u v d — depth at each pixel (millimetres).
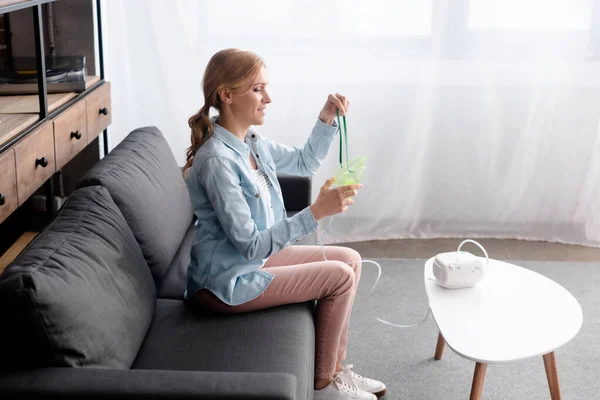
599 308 3062
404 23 3529
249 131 2283
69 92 2938
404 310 3031
